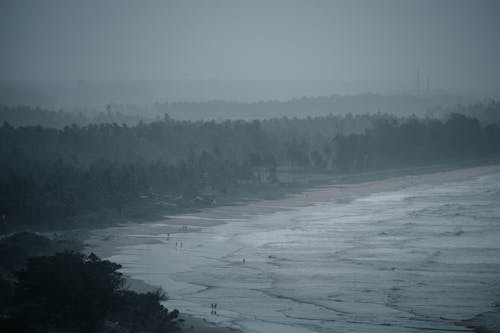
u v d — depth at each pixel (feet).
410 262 509.35
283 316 389.80
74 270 380.99
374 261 515.09
